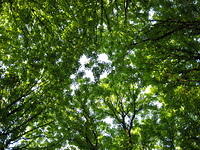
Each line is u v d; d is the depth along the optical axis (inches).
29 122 401.4
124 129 538.0
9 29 393.1
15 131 343.6
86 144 470.0
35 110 388.8
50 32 349.7
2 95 355.3
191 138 396.8
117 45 379.9
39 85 403.9
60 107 424.5
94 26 324.8
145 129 506.3
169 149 472.7
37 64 360.5
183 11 284.4
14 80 352.8
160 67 370.6
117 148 493.0
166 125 474.0
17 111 366.3
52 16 337.7
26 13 318.3
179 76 339.3
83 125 475.2
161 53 353.1
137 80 411.5
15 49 378.6
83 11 313.0
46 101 390.9
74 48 339.0
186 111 418.3
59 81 377.4
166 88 363.3
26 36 361.1
